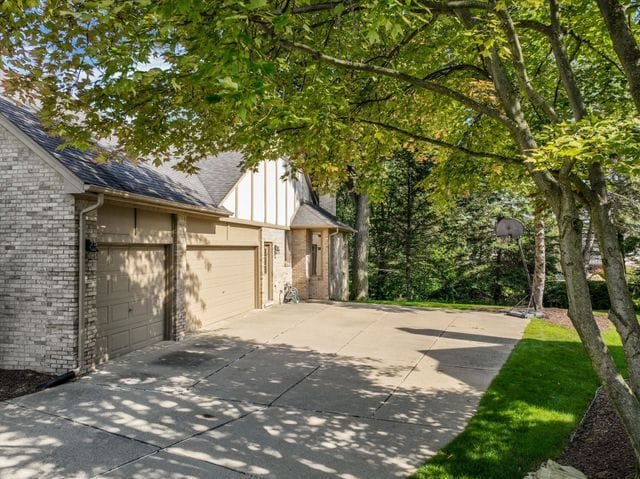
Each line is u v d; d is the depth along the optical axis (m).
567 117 8.10
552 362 8.63
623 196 14.96
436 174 9.85
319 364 8.49
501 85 5.29
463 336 11.03
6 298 7.48
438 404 6.46
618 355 9.12
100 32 5.12
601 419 5.81
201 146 7.74
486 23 4.89
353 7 4.62
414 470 4.59
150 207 9.09
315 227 17.66
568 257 4.41
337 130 7.12
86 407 6.09
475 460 4.77
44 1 4.97
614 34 4.18
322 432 5.49
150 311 9.77
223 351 9.39
